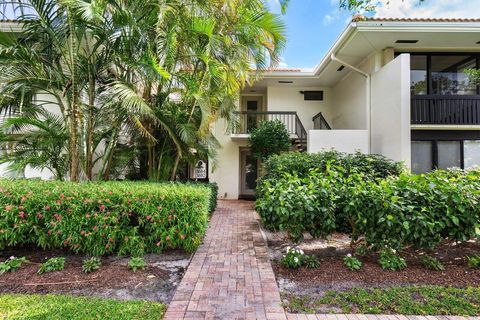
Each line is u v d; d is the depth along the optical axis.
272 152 10.53
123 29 5.52
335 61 10.24
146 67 5.43
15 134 5.63
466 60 9.35
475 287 3.22
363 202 3.86
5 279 3.46
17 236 4.12
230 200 11.77
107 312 2.66
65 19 5.21
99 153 7.70
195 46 6.57
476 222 3.59
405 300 2.92
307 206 3.73
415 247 4.05
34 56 5.20
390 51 9.27
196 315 2.66
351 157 7.20
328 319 2.60
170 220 4.26
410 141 8.51
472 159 8.94
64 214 4.12
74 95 5.50
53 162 6.15
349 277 3.54
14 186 4.45
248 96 14.52
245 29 7.05
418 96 8.84
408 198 3.75
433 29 7.98
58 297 2.98
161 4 5.58
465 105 8.84
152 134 6.70
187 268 3.89
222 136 12.18
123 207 4.20
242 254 4.48
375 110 9.51
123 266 3.95
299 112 13.29
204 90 6.68
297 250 4.13
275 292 3.14
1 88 5.09
